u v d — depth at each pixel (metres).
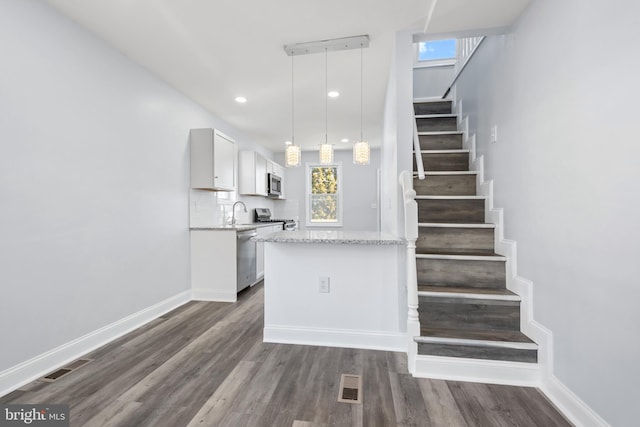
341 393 1.71
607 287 1.28
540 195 1.79
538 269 1.82
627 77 1.17
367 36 2.39
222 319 2.93
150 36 2.36
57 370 1.95
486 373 1.83
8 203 1.75
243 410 1.56
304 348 2.29
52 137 1.99
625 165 1.18
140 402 1.62
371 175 6.71
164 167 3.14
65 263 2.08
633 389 1.16
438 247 2.52
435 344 1.91
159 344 2.36
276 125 4.77
